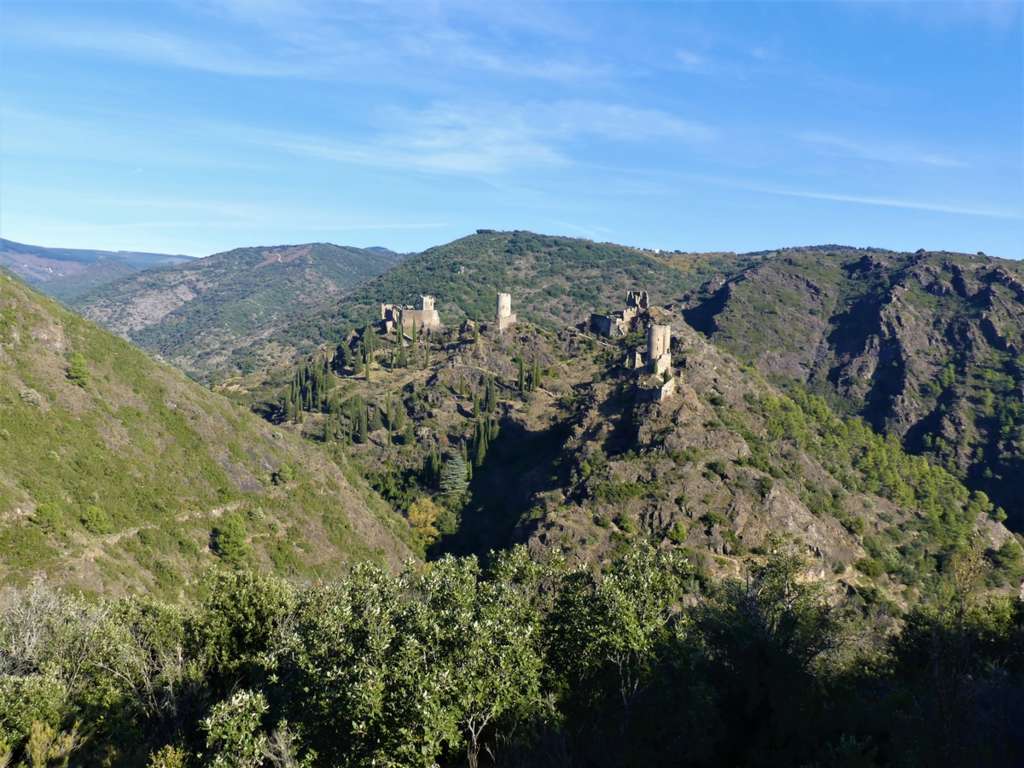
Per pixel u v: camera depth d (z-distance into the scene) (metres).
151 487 59.12
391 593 27.55
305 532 69.19
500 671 21.72
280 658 25.05
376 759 18.77
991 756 18.19
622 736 21.83
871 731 22.23
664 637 24.89
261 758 19.38
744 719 23.77
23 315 65.56
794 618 27.09
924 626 31.91
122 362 71.94
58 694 24.53
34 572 40.88
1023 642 29.31
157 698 26.22
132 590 45.84
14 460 49.59
